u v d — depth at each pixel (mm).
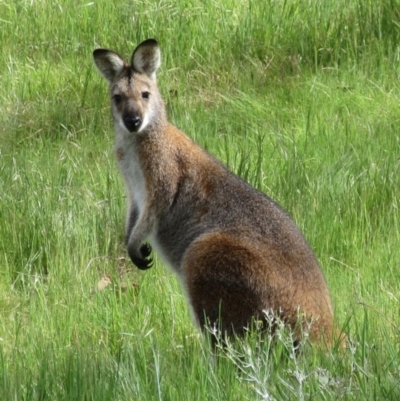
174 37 29266
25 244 20875
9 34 30359
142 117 18422
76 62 28875
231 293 16141
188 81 28109
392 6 28688
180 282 18172
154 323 17859
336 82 26969
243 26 29094
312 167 22750
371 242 20281
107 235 21188
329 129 24625
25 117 26969
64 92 27781
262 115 25891
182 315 17859
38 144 25844
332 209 21016
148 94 18875
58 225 20984
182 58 28859
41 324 17938
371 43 28156
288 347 14836
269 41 28828
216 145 24219
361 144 23594
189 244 17922
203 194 17844
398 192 21516
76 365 15000
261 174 22078
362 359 14594
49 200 21906
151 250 19375
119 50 29359
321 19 28969
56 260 20188
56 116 26844
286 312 15922
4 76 28688
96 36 29844
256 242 16531
